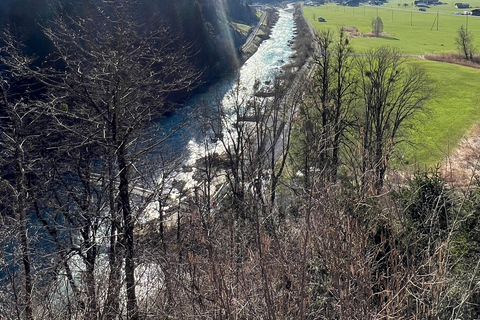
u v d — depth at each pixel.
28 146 13.99
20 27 26.56
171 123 33.28
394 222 6.90
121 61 11.96
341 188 7.00
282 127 23.34
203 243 7.47
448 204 9.24
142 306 9.66
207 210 8.46
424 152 28.23
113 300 9.66
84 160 13.88
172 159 19.98
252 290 6.46
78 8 21.92
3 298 9.10
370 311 5.88
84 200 13.20
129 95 13.54
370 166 7.10
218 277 6.62
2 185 12.54
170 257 8.84
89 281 9.72
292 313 6.40
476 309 7.11
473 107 37.66
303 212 6.55
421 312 6.24
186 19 45.31
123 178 12.01
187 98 38.28
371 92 22.88
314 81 23.22
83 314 8.88
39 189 13.76
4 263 9.79
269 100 29.94
